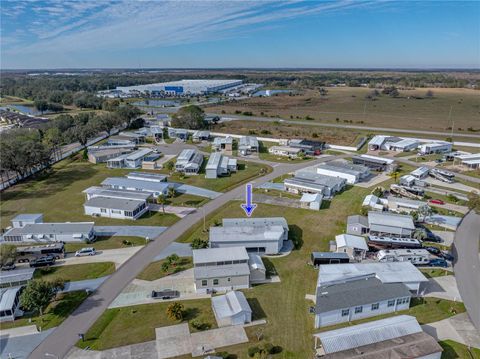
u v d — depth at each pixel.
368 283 47.41
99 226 68.94
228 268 50.31
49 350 38.75
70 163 112.56
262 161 113.88
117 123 154.38
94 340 40.16
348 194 84.94
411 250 56.41
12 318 43.28
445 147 121.06
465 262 55.97
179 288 49.69
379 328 39.22
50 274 52.91
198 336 40.56
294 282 51.31
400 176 96.88
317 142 129.00
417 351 36.12
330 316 42.25
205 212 75.19
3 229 67.25
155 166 105.62
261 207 77.56
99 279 51.75
